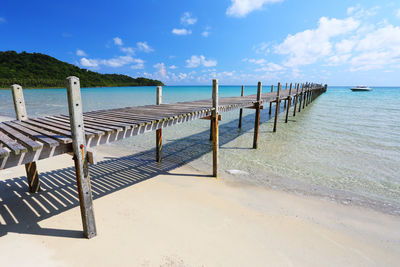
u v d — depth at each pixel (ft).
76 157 10.23
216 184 20.40
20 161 9.02
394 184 21.38
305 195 18.88
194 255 11.05
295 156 29.58
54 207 15.24
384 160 28.12
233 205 16.60
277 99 43.57
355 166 26.07
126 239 12.01
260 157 29.01
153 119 16.06
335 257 11.51
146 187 19.11
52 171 21.91
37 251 10.82
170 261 10.57
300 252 11.76
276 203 17.30
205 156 29.14
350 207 17.10
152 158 27.68
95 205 15.72
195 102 31.14
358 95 186.60
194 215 14.88
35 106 91.45
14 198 16.34
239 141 37.65
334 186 20.81
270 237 12.92
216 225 13.84
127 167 24.14
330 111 78.54
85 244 11.44
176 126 50.65
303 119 61.31
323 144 35.60
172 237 12.39
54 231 12.47
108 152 30.01
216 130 21.45
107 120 15.84
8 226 12.87
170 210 15.38
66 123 15.05
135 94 194.18
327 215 15.84
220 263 10.60
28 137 11.37
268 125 52.65
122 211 14.97
